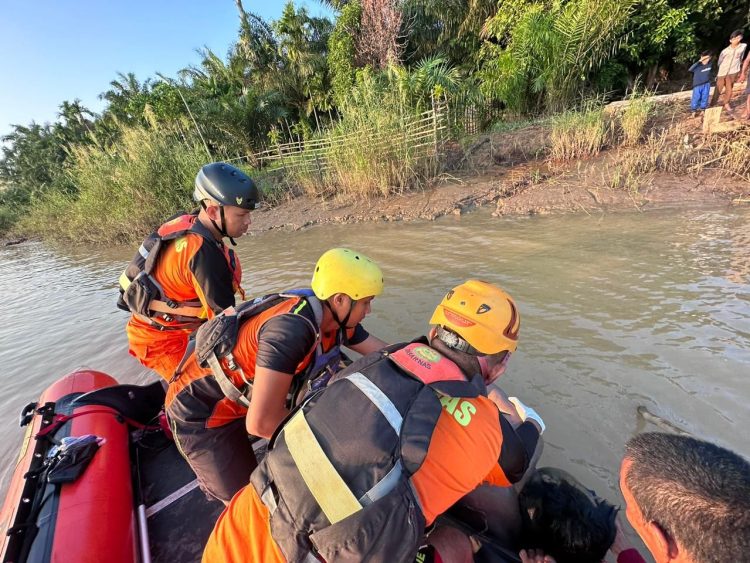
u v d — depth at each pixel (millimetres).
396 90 10453
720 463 936
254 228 9633
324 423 1175
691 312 3480
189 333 2551
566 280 4379
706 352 2986
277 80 19781
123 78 23188
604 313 3650
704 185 6633
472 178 9172
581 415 2598
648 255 4715
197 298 2439
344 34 16656
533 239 5844
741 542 823
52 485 1912
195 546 1962
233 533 1291
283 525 1138
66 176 16281
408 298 4508
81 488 1914
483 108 12617
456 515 1800
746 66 7195
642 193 6844
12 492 2023
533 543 1688
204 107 17406
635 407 2609
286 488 1149
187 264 2281
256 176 13492
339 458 1104
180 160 11859
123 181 11742
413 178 9516
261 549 1211
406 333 3820
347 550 1056
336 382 1284
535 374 3008
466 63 15984
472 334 1279
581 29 10195
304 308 1737
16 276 10125
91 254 11516
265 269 6480
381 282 1817
